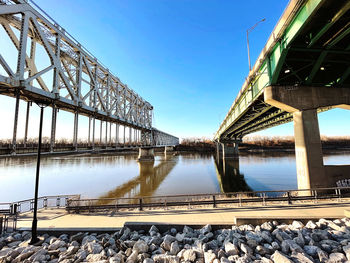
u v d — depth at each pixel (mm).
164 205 10562
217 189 27438
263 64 16109
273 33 13156
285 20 11305
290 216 8023
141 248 6418
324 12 9609
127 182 33594
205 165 58156
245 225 7551
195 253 5906
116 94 32469
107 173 44156
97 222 8609
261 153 99125
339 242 6180
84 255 6168
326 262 5262
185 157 94562
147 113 60969
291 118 32625
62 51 18969
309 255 5766
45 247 6816
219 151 89062
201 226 7789
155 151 148000
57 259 6133
